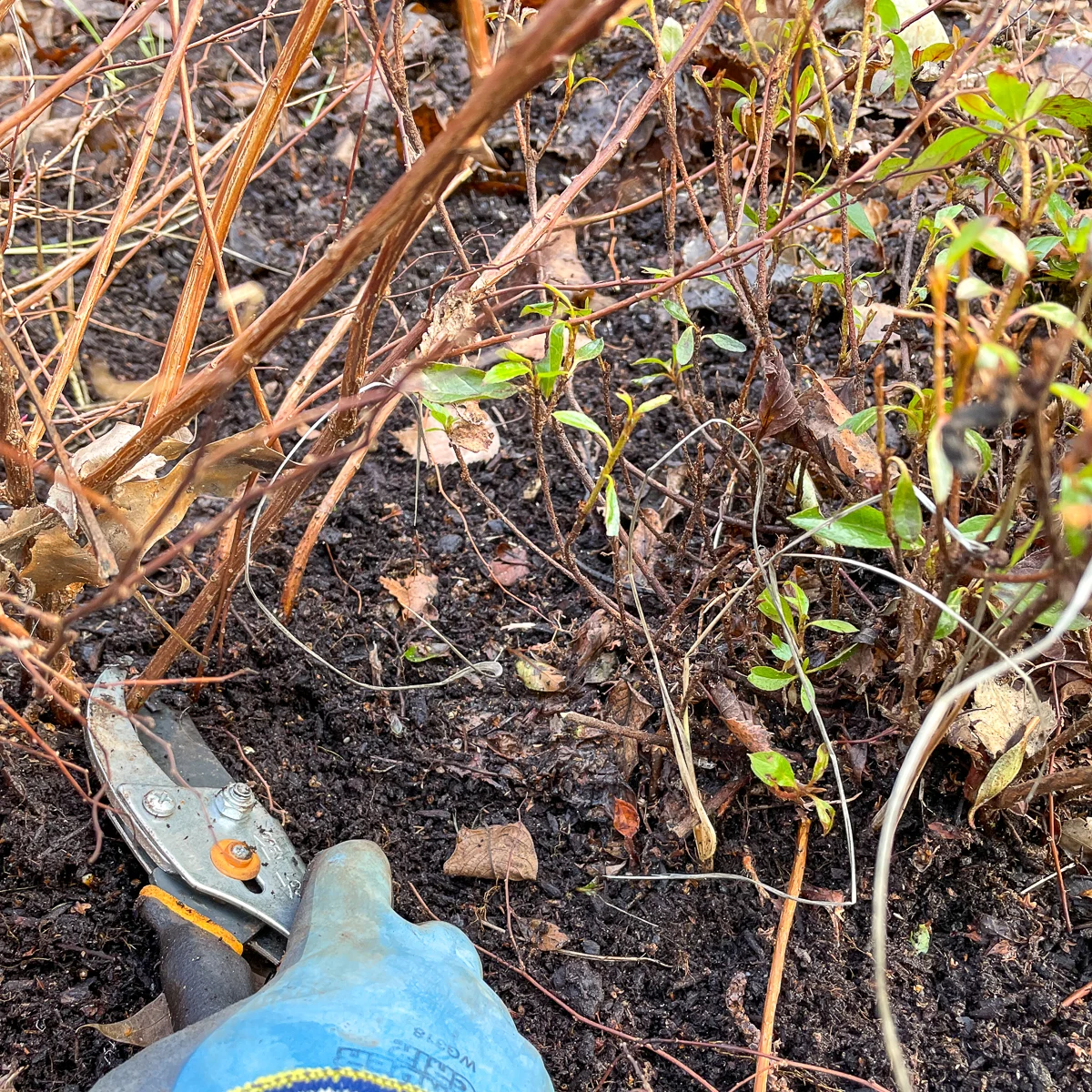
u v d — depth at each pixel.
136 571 0.28
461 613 0.47
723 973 0.37
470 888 0.40
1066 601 0.29
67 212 0.48
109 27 0.64
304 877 0.37
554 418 0.33
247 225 0.61
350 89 0.47
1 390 0.32
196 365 0.55
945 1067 0.35
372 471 0.52
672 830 0.39
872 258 0.53
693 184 0.59
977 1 0.53
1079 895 0.38
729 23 0.56
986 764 0.37
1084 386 0.39
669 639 0.41
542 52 0.21
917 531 0.29
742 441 0.49
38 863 0.38
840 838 0.39
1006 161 0.36
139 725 0.32
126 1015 0.36
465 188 0.62
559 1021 0.37
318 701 0.44
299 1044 0.28
